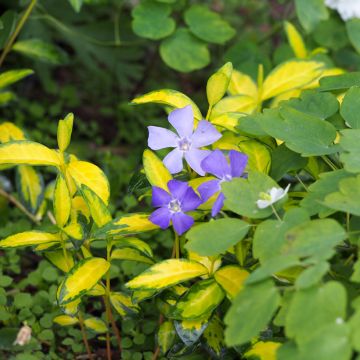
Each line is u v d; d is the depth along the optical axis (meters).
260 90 0.69
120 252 0.60
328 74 0.72
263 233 0.53
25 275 0.72
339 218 0.59
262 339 0.57
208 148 0.63
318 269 0.50
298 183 0.67
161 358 0.62
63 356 0.65
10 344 0.62
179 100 0.61
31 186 0.70
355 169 0.55
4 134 0.69
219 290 0.56
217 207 0.56
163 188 0.58
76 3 0.70
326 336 0.49
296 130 0.58
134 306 0.60
